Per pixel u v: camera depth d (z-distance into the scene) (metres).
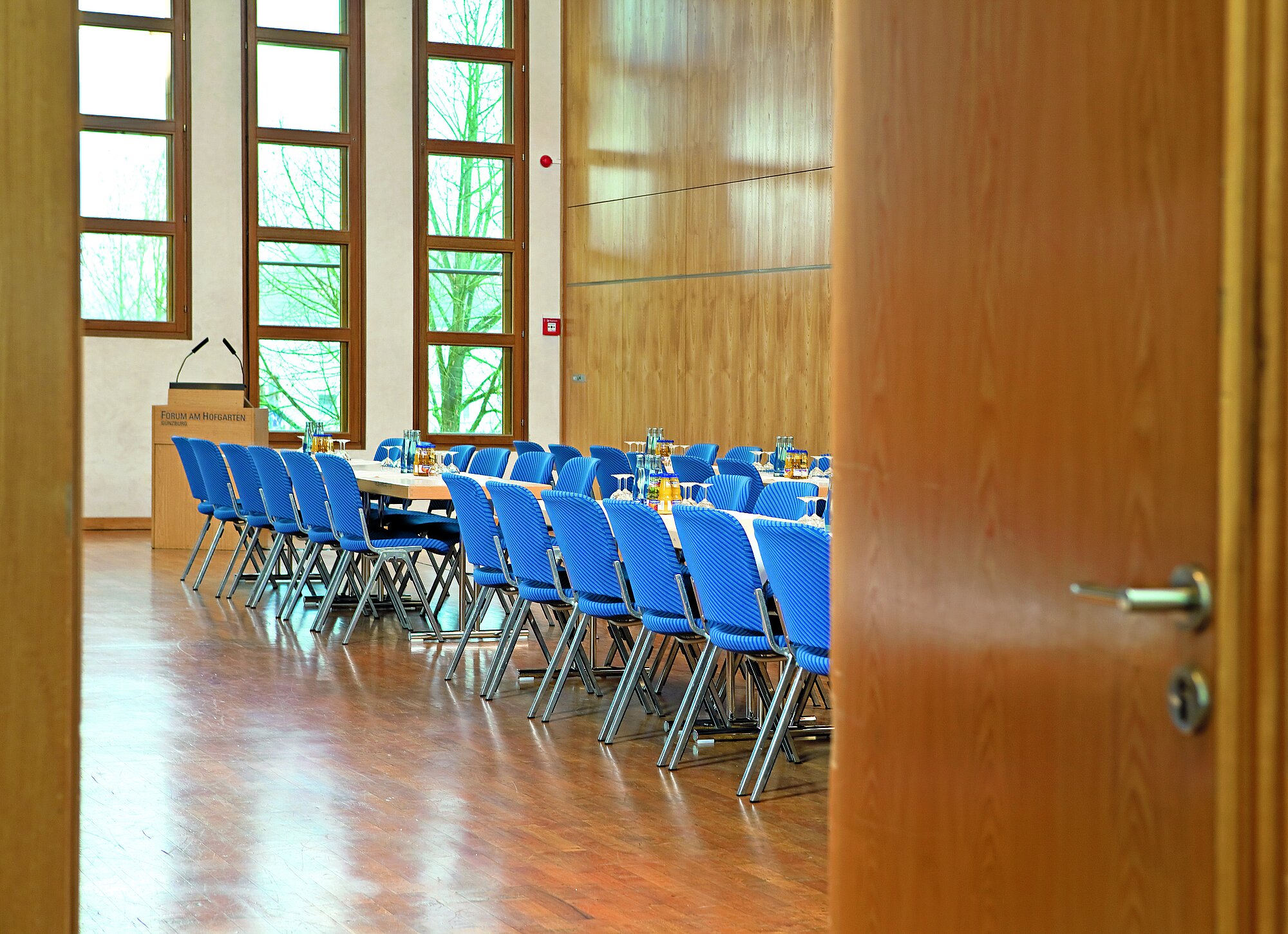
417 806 4.21
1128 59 1.52
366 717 5.45
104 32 13.15
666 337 13.26
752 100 12.14
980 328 1.84
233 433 11.36
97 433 13.15
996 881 1.80
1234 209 1.33
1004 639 1.78
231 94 13.52
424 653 6.89
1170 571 1.45
